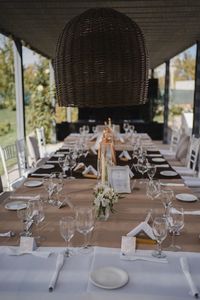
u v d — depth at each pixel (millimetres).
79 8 3838
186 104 13672
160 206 2049
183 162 4273
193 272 1334
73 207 2027
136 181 2631
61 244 1550
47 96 8938
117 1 3590
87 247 1521
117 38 1463
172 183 2617
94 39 1461
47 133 9000
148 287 1232
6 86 8508
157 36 5746
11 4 3658
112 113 9711
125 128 6117
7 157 3973
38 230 1702
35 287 1235
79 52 1480
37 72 9125
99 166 2713
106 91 1509
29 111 9016
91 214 1605
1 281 1271
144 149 4086
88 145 4496
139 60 1521
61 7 3797
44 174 2914
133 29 1514
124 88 1514
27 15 4168
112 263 1391
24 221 1693
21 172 3900
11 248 1509
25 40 5938
